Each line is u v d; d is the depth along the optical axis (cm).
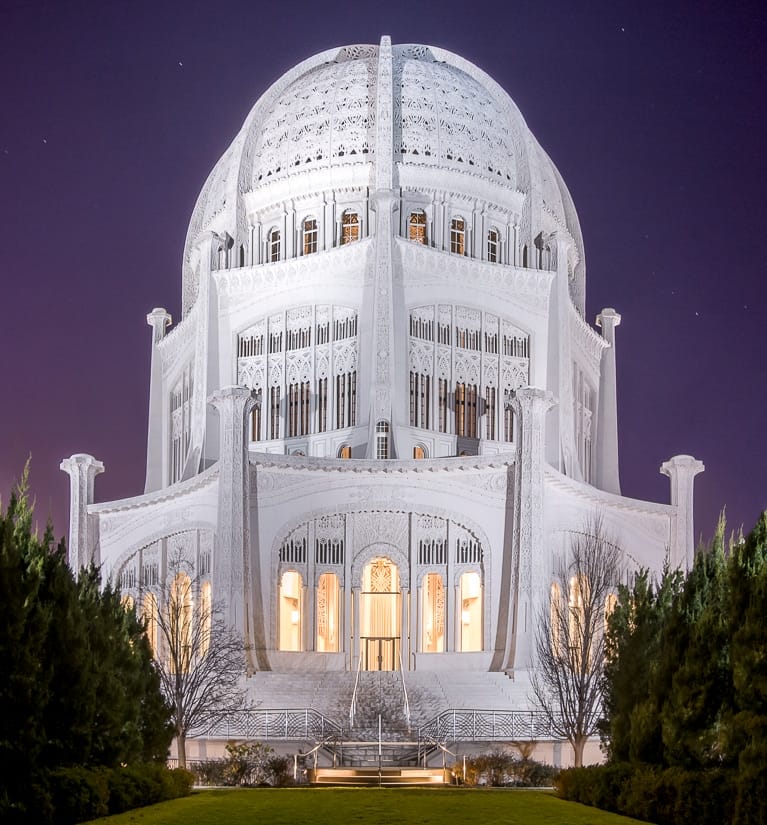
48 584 2988
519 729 4859
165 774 3281
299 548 6162
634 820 2750
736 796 2458
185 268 8212
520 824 2748
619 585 3934
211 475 6144
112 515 6700
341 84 7594
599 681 4506
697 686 2761
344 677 5556
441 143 7375
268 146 7638
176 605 5159
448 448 6919
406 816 2912
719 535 3003
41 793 2620
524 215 7506
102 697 3098
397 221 7138
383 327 6725
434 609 6175
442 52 8250
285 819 2847
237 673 5288
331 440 6925
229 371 7288
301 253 7362
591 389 7931
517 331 7294
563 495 6125
